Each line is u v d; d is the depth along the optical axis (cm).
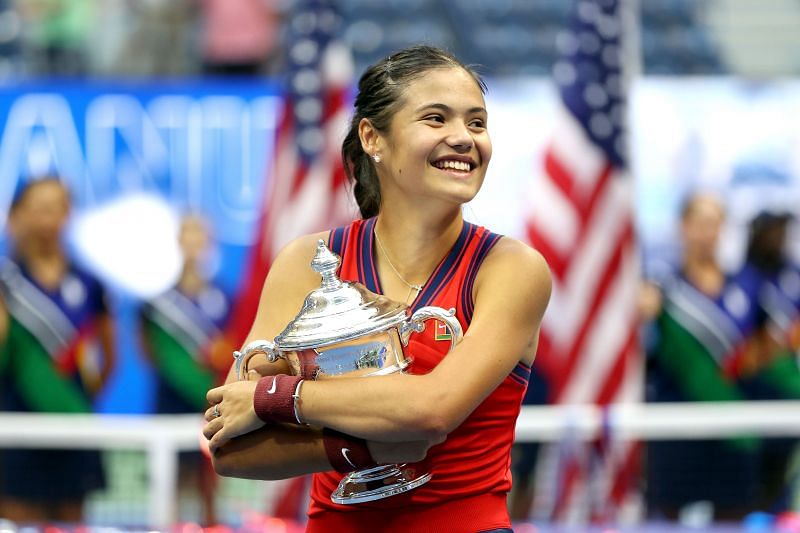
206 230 2162
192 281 2138
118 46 2856
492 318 728
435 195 738
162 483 1736
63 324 2033
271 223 1803
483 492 751
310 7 1814
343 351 711
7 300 2008
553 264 1805
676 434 1795
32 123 2175
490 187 2152
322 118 1795
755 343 2012
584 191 1805
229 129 2197
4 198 2155
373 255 786
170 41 2864
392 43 3086
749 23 3069
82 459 1800
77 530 1645
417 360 743
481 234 776
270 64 2852
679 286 2002
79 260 2102
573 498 1748
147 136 2189
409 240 770
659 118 2197
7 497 1788
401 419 687
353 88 1989
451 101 740
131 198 2162
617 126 1819
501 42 3089
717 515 1847
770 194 2175
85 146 2178
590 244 1800
